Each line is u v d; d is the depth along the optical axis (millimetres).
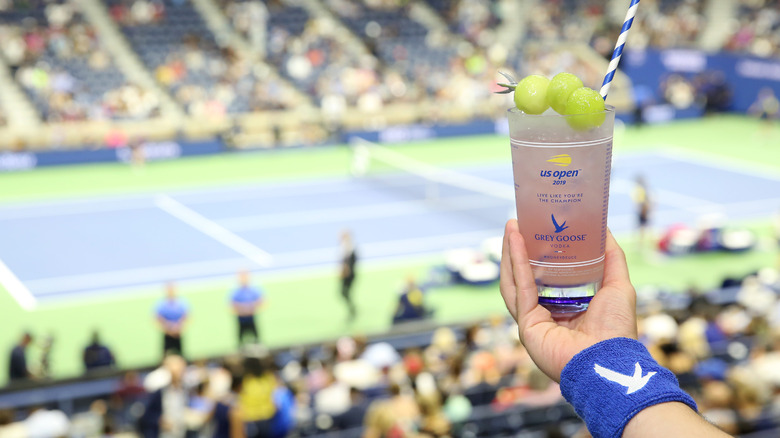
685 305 14664
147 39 41406
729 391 9594
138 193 29672
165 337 15555
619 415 1637
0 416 10414
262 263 22266
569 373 1781
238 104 38844
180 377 11672
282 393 10445
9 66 37344
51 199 28844
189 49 41219
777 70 41125
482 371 11406
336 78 41688
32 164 33094
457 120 40031
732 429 8844
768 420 9242
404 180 31375
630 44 48500
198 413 10891
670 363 10469
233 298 16297
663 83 45188
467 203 27891
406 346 14406
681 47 45906
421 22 47906
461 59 45062
